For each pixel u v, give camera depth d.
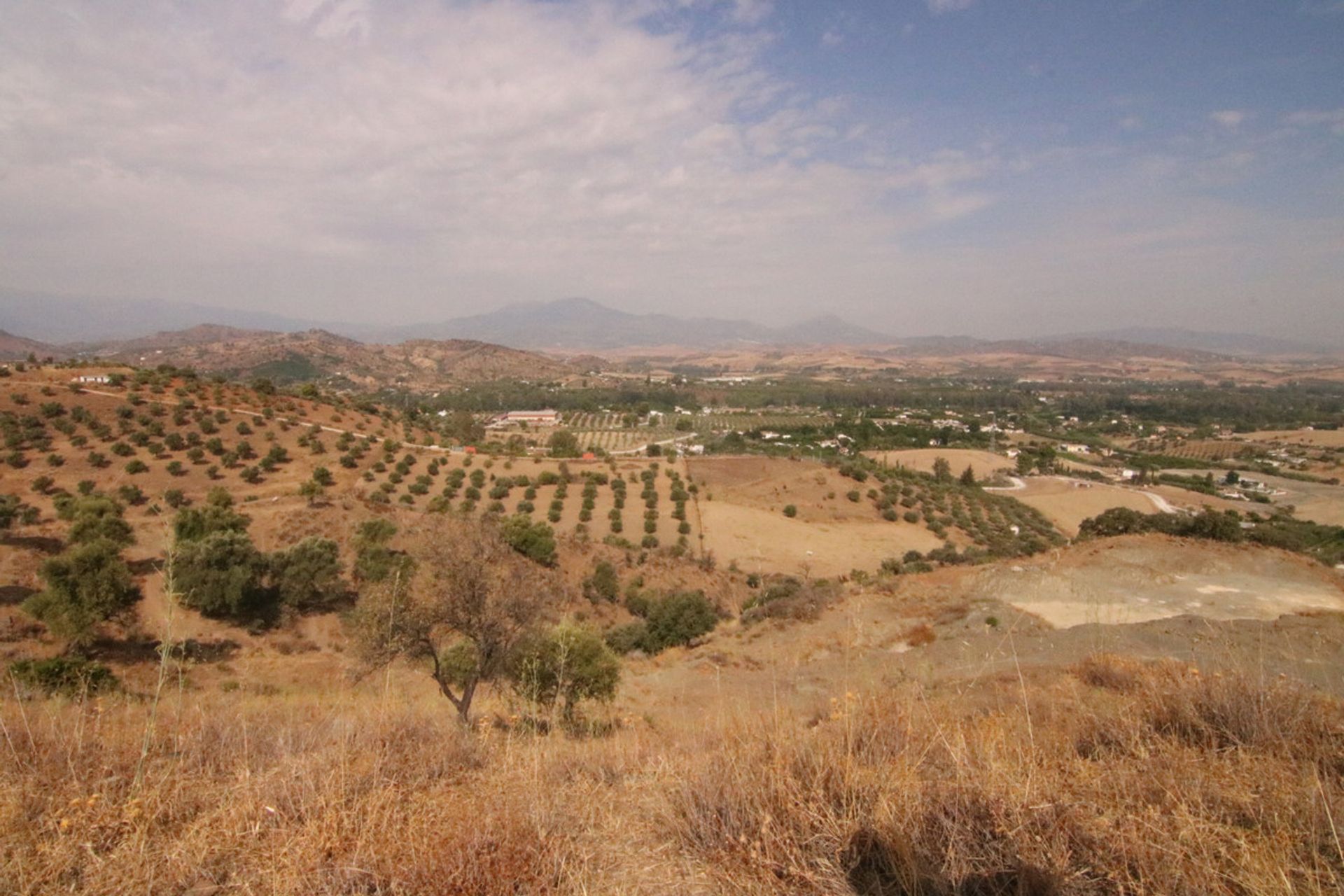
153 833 3.16
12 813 3.10
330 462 48.41
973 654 11.87
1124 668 7.25
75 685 10.70
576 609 25.47
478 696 11.28
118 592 17.91
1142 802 3.06
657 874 2.89
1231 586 16.17
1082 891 2.54
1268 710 3.95
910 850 2.69
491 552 10.20
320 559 21.92
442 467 53.00
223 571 20.00
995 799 2.92
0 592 19.77
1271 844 2.62
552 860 2.93
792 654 14.23
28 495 35.88
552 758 4.67
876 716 4.07
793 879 2.78
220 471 43.06
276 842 3.02
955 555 32.34
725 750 3.94
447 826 3.12
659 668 16.20
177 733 4.61
